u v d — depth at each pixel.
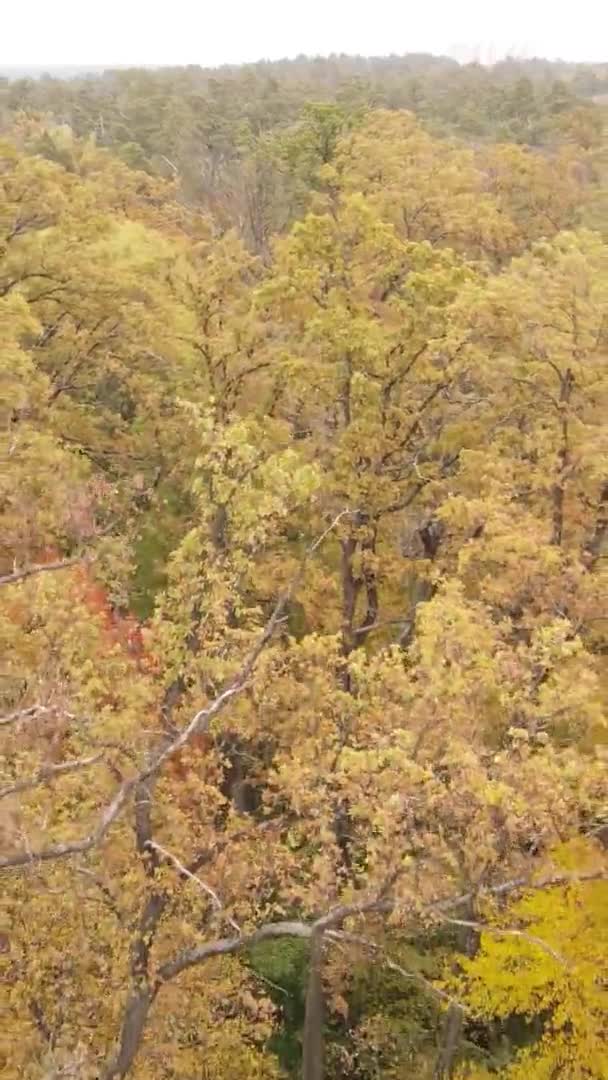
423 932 13.53
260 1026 13.70
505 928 11.98
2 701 12.52
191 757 13.05
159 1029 12.69
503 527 15.29
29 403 20.50
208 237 43.31
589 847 12.76
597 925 12.88
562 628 12.06
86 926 11.88
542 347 18.61
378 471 19.22
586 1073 13.41
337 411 20.16
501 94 90.56
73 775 12.15
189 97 80.44
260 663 11.95
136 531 17.88
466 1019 16.58
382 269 19.66
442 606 12.29
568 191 41.75
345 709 12.77
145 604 19.33
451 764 10.97
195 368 22.31
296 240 19.58
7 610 13.65
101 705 12.89
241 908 12.14
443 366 20.03
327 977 15.25
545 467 18.12
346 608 19.41
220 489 11.27
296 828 12.82
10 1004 11.52
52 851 10.43
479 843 10.48
